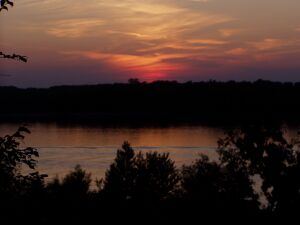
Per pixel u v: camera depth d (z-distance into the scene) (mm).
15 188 4590
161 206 18094
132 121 149375
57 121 149375
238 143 19766
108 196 17203
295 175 18297
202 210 18031
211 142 87938
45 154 75062
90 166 61469
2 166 4496
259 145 19359
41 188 4938
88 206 15578
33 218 4699
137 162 19156
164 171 19000
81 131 117125
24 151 4660
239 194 19203
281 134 19531
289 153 19094
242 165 19719
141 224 16344
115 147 85125
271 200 18578
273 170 18672
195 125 126750
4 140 4551
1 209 4504
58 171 53875
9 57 4656
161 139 95562
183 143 87312
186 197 18938
